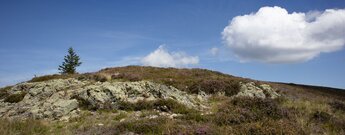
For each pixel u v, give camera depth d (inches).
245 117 633.0
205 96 1039.0
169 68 1546.5
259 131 501.0
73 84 1093.1
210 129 527.8
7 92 1125.1
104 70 1524.4
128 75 1250.6
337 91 1769.2
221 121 608.4
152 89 923.4
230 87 1108.5
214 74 1486.2
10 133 538.6
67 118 729.6
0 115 846.5
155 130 563.2
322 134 539.5
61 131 592.1
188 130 518.9
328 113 727.7
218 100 1003.3
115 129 579.5
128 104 822.5
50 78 1316.4
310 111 740.7
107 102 832.9
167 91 932.0
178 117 669.3
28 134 558.9
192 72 1448.1
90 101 830.5
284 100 994.1
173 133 518.9
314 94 1365.7
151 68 1526.8
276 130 493.4
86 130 597.6
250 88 1122.0
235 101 768.3
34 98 970.7
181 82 1122.0
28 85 1110.4
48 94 989.8
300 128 519.8
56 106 786.2
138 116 736.3
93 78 1226.6
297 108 764.6
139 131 565.9
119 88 903.1
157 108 806.5
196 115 659.4
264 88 1152.8
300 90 1397.6
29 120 641.6
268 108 681.0
